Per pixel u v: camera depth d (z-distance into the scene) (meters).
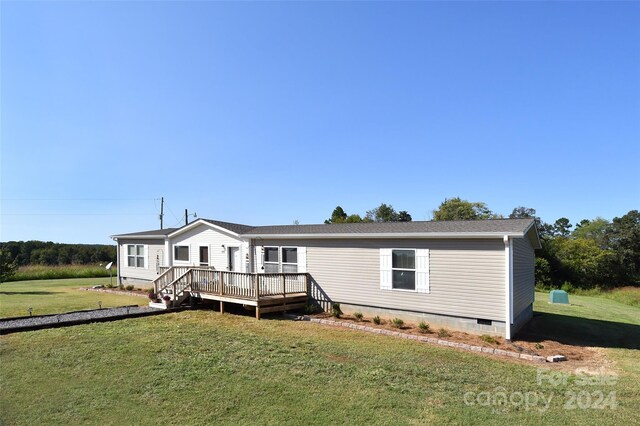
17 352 7.84
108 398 5.59
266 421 4.91
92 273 31.20
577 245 32.41
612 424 5.07
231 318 12.44
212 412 5.16
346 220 47.53
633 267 34.91
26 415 5.02
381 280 12.25
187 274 14.82
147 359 7.44
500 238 10.06
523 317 12.66
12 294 18.59
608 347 9.95
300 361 7.51
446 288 10.98
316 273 13.88
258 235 15.34
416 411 5.30
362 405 5.45
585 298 23.94
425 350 8.80
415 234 11.34
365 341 9.52
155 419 4.95
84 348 8.16
